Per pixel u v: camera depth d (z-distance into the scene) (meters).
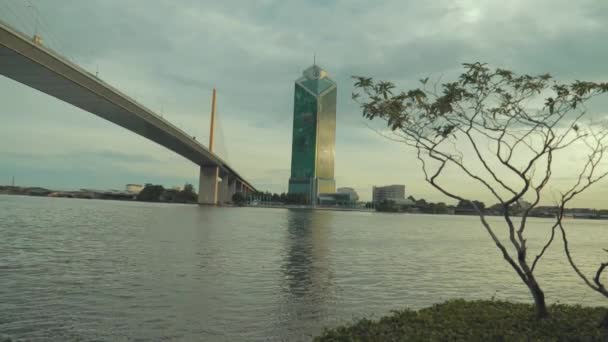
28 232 39.84
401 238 54.03
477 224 129.38
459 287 21.02
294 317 14.26
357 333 9.55
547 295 20.02
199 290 17.50
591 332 9.16
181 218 74.38
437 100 9.79
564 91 9.35
